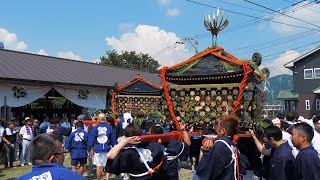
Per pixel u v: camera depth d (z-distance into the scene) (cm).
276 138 453
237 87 547
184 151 519
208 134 507
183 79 591
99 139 901
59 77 1830
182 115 576
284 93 3697
